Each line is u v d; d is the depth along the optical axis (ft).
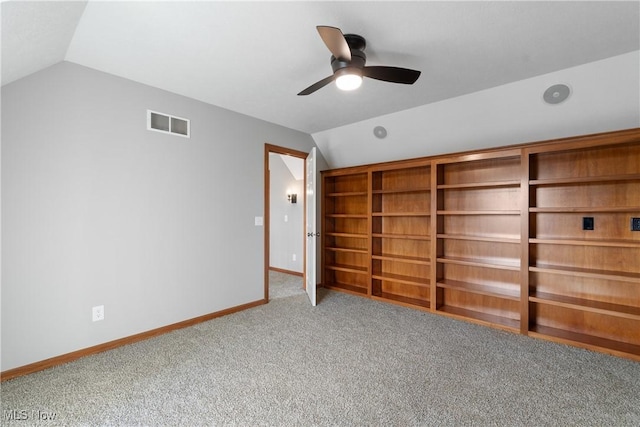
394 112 11.70
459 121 10.80
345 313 11.50
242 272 11.87
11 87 6.93
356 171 13.88
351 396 6.39
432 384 6.82
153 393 6.46
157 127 9.46
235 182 11.63
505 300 10.77
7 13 4.47
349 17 5.99
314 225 12.64
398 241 13.44
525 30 6.45
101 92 8.30
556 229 9.61
